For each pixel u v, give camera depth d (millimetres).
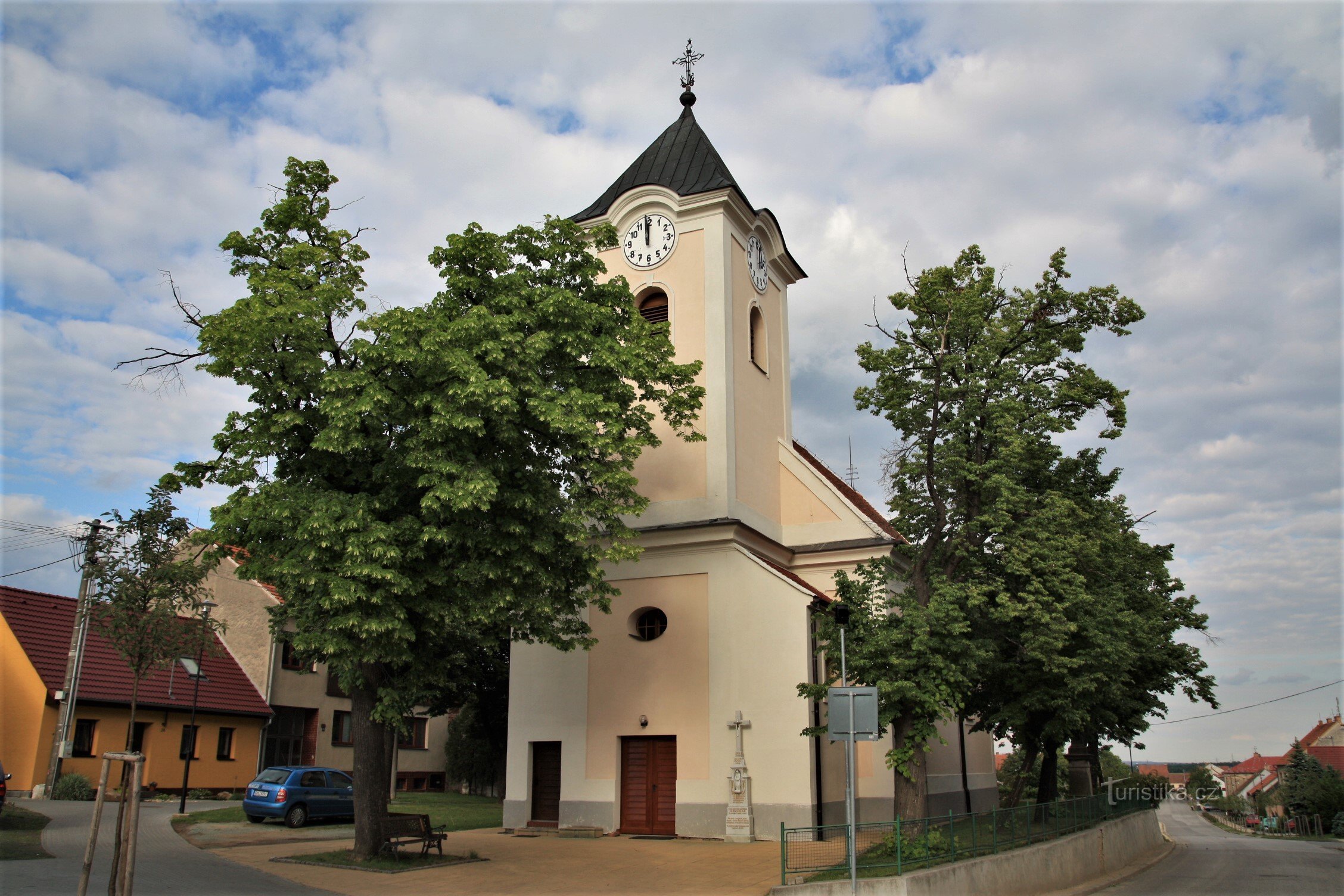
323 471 17484
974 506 22938
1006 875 17609
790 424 31406
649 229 29203
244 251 18281
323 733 41000
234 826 24906
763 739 23672
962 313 22344
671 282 28547
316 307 16516
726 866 18906
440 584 16828
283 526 16562
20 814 22250
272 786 25812
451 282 18641
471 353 17078
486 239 18875
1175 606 31203
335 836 22875
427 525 16766
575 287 20062
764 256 31516
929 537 22109
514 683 26891
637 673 25531
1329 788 62906
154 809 28500
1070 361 25531
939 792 32312
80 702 31375
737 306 28781
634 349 19609
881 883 14453
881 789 26484
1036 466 24797
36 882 14133
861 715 15273
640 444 19766
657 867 18734
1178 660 31062
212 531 17000
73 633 30828
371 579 15930
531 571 17688
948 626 19266
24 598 33500
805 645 23812
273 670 38875
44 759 30516
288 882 16000
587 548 18828
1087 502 26969
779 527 29422
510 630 20562
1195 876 24766
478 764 46688
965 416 22203
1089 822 25156
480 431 16453
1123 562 27594
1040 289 25938
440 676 18359
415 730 48938
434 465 16219
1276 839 49531
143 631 25719
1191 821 94500
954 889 15508
